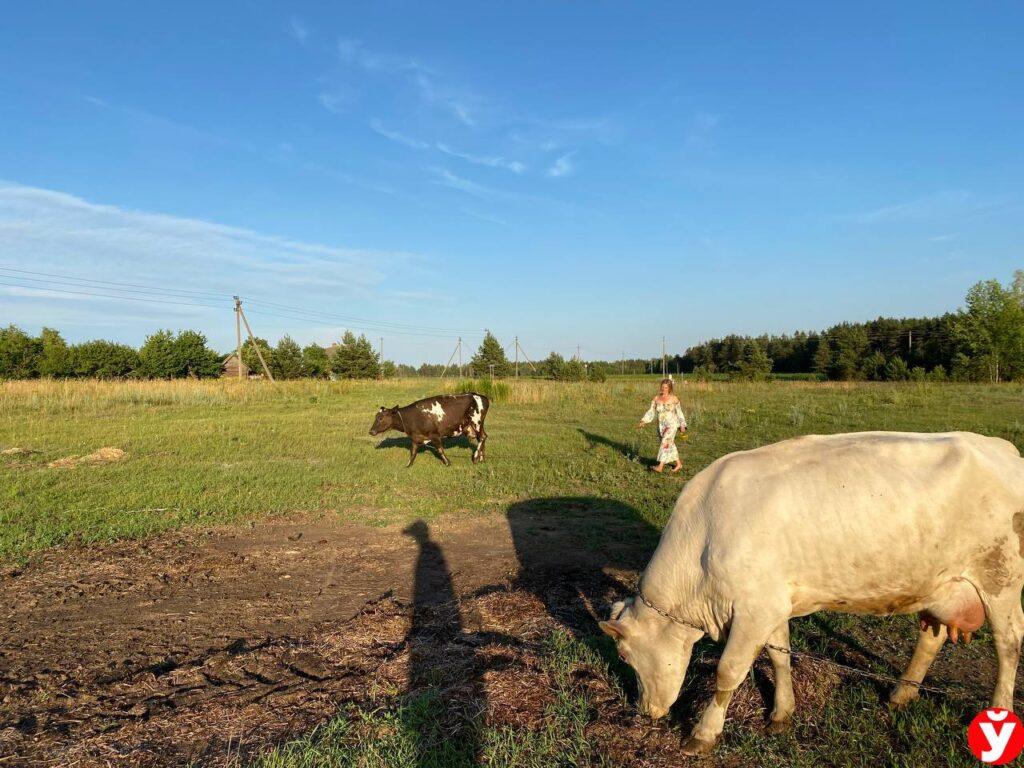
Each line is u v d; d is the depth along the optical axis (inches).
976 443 133.5
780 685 143.0
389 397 1135.0
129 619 206.7
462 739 139.2
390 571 252.4
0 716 150.8
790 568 129.1
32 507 328.8
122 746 138.5
